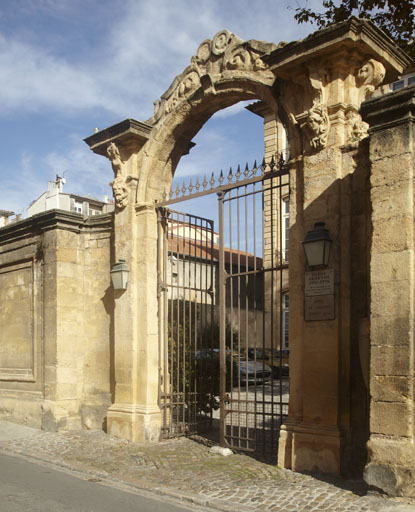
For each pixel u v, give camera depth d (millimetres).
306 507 5375
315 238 6695
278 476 6555
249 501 5695
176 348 10086
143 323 9320
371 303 5711
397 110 5719
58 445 8898
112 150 9758
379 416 5512
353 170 6840
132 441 8992
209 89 8633
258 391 15266
